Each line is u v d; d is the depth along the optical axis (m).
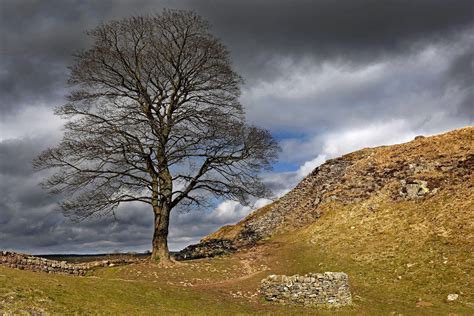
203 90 38.00
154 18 36.56
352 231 42.34
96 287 24.23
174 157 35.56
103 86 36.34
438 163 48.25
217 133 36.41
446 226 37.62
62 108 34.91
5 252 28.78
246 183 38.38
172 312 22.48
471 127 53.97
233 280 33.53
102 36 35.97
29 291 20.66
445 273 31.23
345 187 51.88
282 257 40.38
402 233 38.97
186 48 37.12
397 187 47.25
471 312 25.72
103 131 34.16
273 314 24.50
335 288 27.17
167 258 36.22
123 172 35.19
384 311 26.28
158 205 36.94
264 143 38.91
